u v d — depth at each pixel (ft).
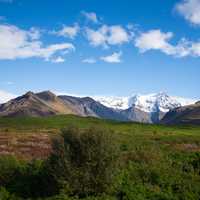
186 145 222.48
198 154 156.15
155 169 119.85
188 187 110.22
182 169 131.85
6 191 105.40
